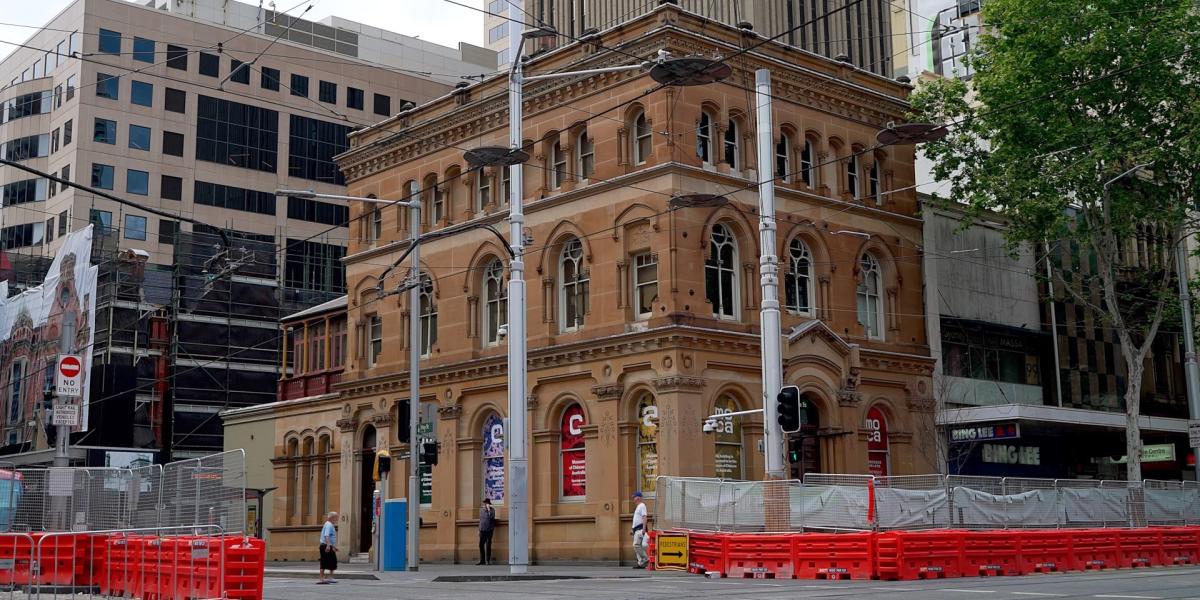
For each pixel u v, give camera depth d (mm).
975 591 19984
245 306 68375
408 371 40781
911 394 38531
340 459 43812
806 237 36875
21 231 82000
